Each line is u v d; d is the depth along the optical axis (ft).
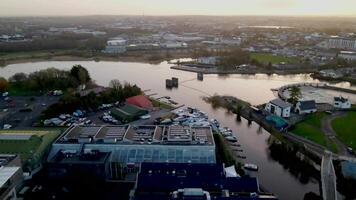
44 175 379.76
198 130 457.68
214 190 303.89
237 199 282.36
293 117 611.06
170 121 580.71
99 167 368.48
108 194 349.00
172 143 413.39
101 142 416.67
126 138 423.23
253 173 426.10
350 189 365.20
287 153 460.14
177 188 306.55
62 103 625.82
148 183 310.65
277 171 433.07
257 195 293.02
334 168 408.26
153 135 435.53
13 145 404.16
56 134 452.35
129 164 395.14
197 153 402.72
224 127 583.17
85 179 344.49
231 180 312.09
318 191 384.68
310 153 458.50
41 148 405.59
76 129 454.40
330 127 561.02
